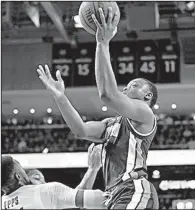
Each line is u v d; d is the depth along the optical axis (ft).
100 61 9.16
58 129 36.91
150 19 31.76
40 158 31.63
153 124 9.79
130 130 9.71
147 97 10.19
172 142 35.22
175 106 35.01
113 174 9.69
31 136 36.83
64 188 11.02
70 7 31.17
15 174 11.34
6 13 32.27
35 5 31.81
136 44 33.96
